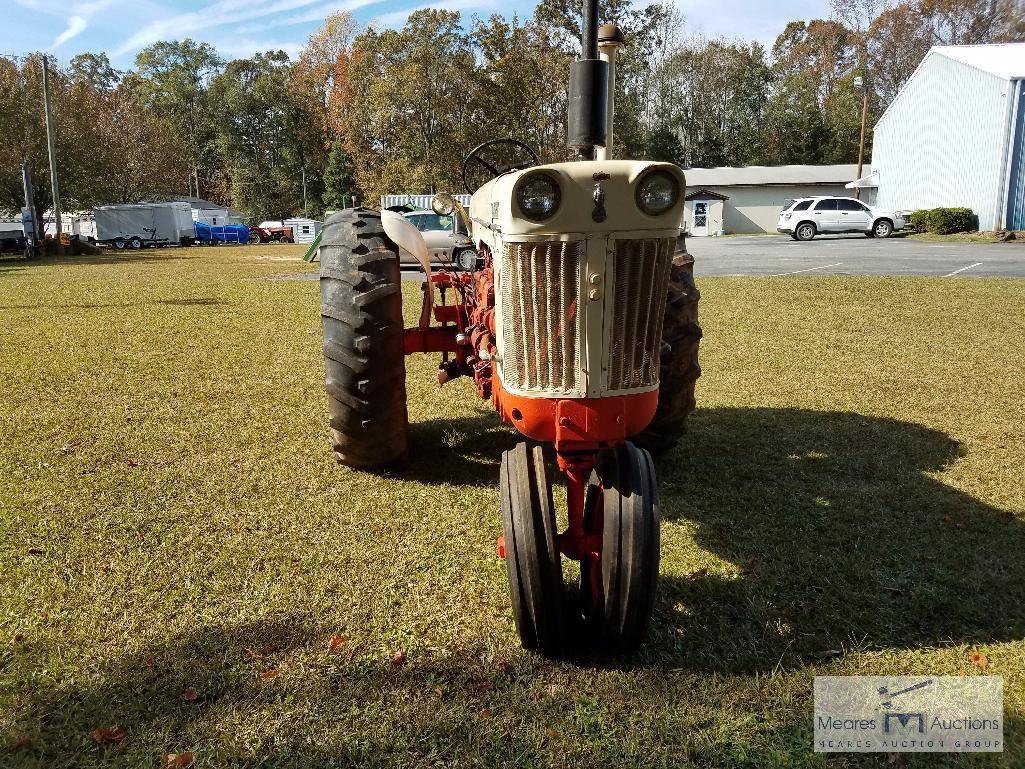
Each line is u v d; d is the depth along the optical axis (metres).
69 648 2.59
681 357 3.77
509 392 2.49
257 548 3.29
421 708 2.30
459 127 35.31
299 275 16.09
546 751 2.13
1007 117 23.67
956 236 24.20
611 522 2.42
